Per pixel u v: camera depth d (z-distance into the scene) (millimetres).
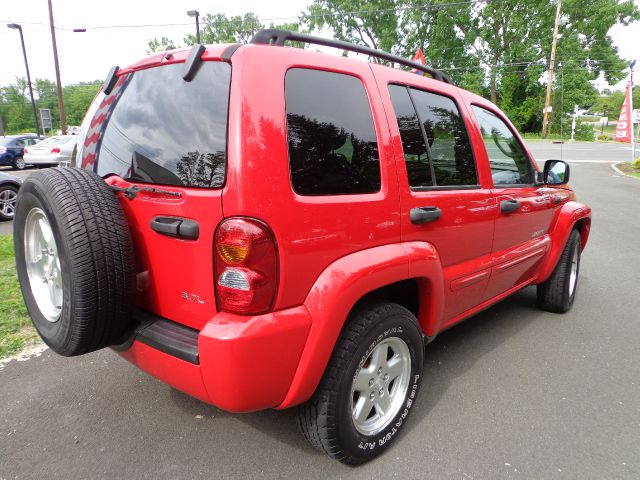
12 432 2623
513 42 44031
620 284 5543
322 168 2078
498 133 3480
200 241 1928
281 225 1889
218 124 1914
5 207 8828
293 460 2438
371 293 2488
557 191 4289
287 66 2033
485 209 3100
